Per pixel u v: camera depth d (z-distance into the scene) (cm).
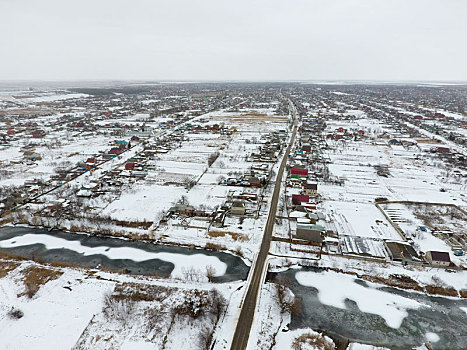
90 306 4291
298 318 4141
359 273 5103
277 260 5403
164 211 7119
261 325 3975
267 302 4394
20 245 5878
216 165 10719
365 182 9281
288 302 4356
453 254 5600
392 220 6875
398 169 10588
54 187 8581
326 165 10931
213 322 3991
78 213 7012
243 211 6962
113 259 5469
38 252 5659
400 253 5438
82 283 4781
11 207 7262
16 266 5225
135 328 3912
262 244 5881
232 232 6281
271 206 7444
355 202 7831
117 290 4616
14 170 10025
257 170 10150
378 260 5409
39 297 4472
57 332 3856
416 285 4812
